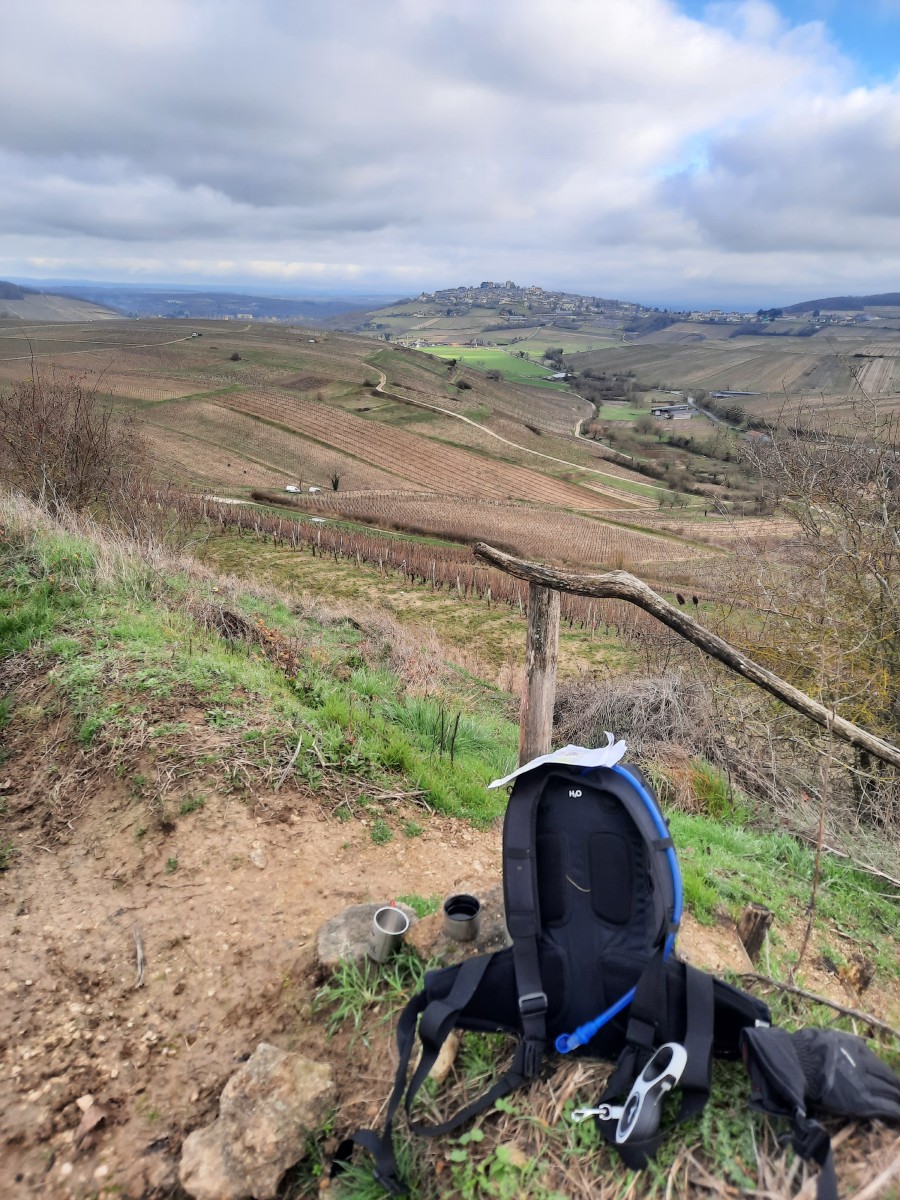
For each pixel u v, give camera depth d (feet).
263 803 13.84
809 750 25.44
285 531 119.65
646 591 14.34
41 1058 8.92
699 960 10.68
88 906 11.59
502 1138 6.88
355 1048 8.67
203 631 22.95
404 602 82.99
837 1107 6.06
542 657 15.16
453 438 380.37
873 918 15.48
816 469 27.30
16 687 17.95
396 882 12.38
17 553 24.77
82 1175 7.63
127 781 14.25
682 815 19.54
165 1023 9.45
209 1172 7.10
